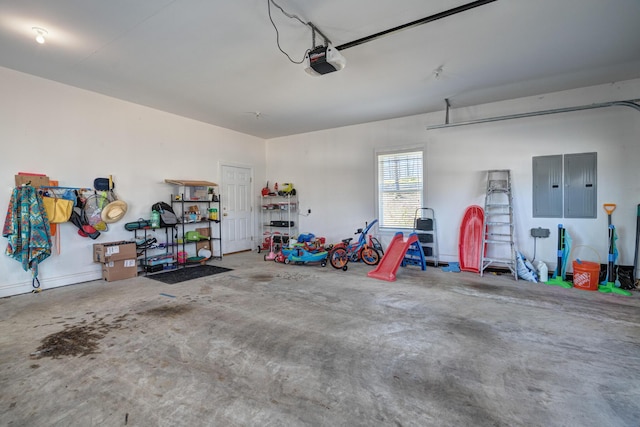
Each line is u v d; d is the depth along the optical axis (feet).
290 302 11.60
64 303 11.49
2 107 12.19
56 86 13.65
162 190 17.94
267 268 17.54
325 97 15.67
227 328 9.25
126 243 15.24
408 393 6.16
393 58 11.54
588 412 5.59
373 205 20.56
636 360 7.34
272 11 8.59
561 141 15.02
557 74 13.05
